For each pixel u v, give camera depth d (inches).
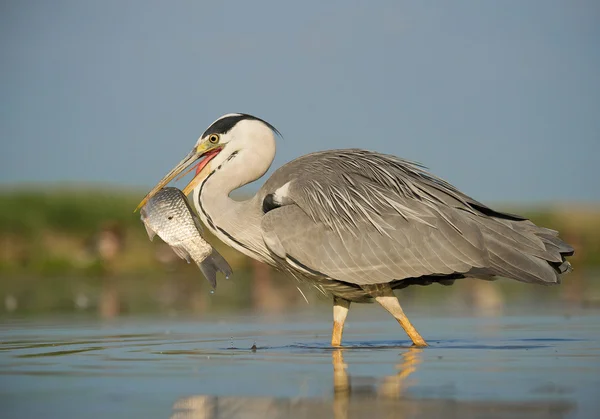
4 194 1823.3
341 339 600.4
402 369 437.4
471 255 537.0
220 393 381.4
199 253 534.6
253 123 604.1
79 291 1151.6
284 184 576.1
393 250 545.6
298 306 953.5
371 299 577.3
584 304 900.6
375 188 558.3
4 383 413.4
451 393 371.9
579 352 504.4
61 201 1793.8
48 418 338.3
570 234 1664.6
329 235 554.3
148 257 1563.7
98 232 1578.5
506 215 557.6
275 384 400.2
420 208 548.1
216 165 601.9
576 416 327.9
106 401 369.1
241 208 587.5
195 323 731.4
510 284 1330.0
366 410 343.3
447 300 1026.1
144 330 671.1
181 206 536.7
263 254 590.9
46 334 640.4
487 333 626.8
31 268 1496.1
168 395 379.2
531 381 398.9
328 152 592.1
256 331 663.1
